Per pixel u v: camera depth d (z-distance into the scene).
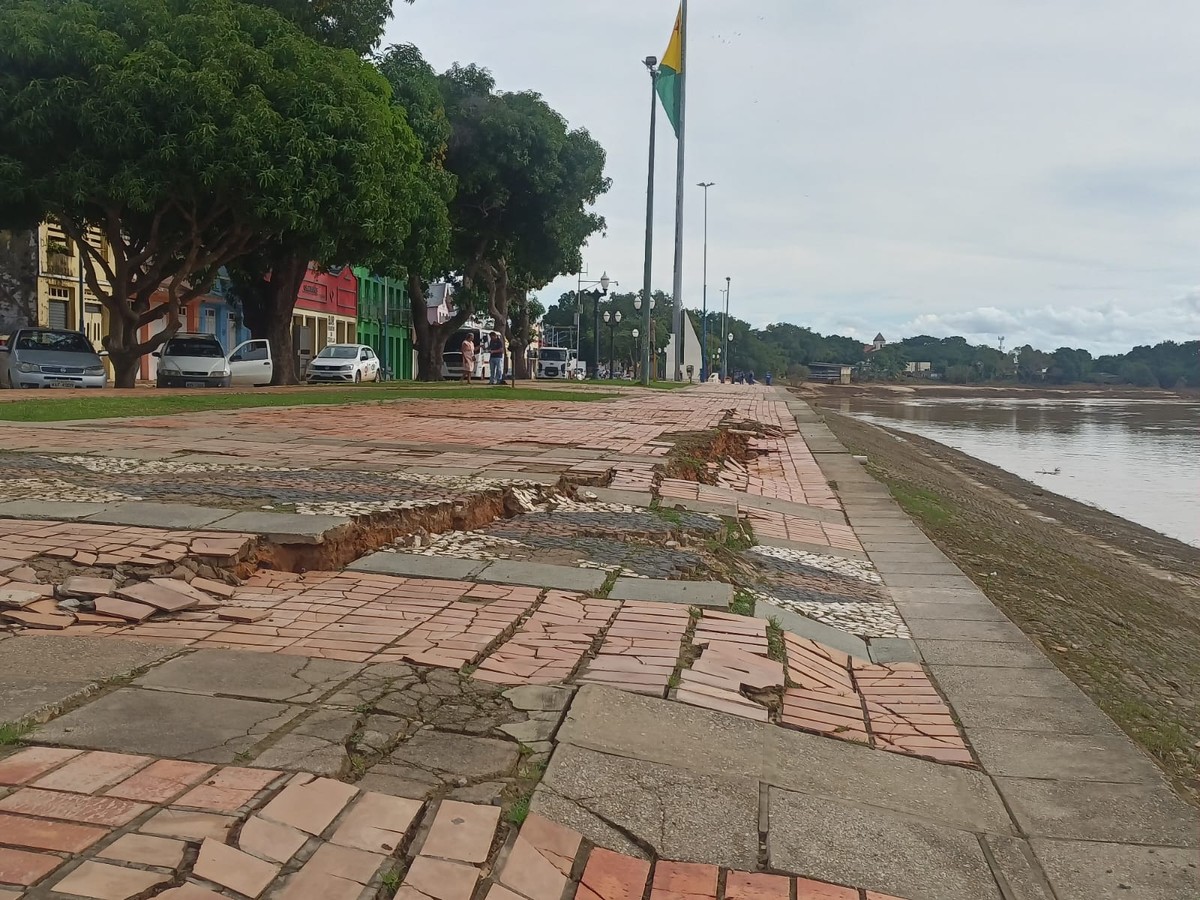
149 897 2.34
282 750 3.14
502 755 3.29
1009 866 3.14
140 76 19.08
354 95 21.22
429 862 2.63
